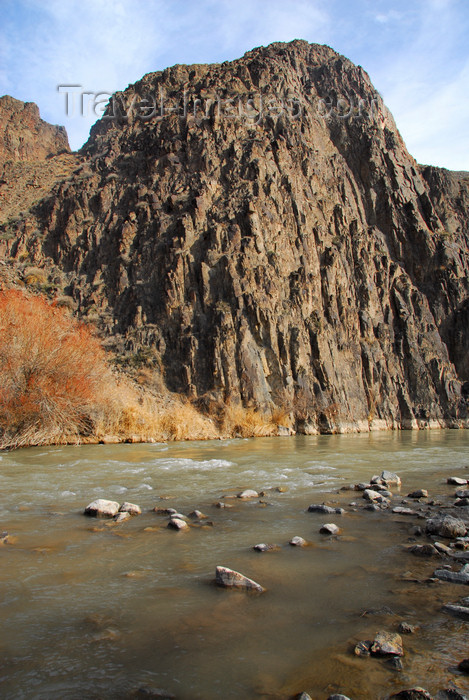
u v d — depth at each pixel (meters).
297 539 6.06
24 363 20.44
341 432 30.84
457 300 44.59
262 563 5.29
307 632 3.69
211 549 5.79
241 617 3.95
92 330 33.72
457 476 11.84
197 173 41.84
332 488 10.01
